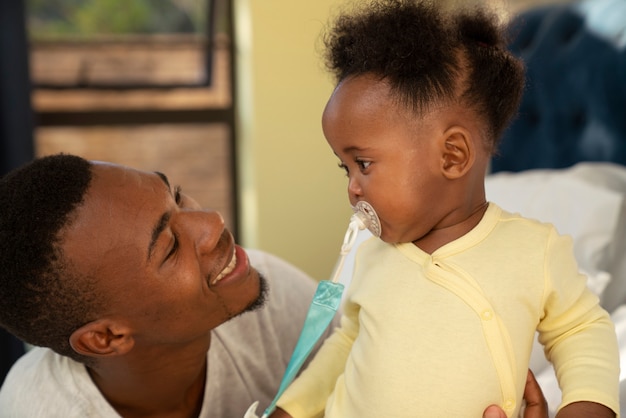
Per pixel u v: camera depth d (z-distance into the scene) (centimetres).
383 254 102
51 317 108
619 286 164
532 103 223
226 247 116
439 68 91
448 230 97
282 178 289
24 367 126
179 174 340
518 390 94
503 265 93
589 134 198
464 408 91
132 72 336
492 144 97
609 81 188
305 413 106
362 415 96
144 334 112
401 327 94
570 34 211
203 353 120
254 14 279
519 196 181
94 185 108
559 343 97
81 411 116
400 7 96
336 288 99
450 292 93
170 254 110
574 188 171
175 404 125
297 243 293
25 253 104
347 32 100
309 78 284
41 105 330
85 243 105
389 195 92
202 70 336
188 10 332
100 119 333
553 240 96
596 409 88
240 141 320
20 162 302
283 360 137
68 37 330
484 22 100
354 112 92
